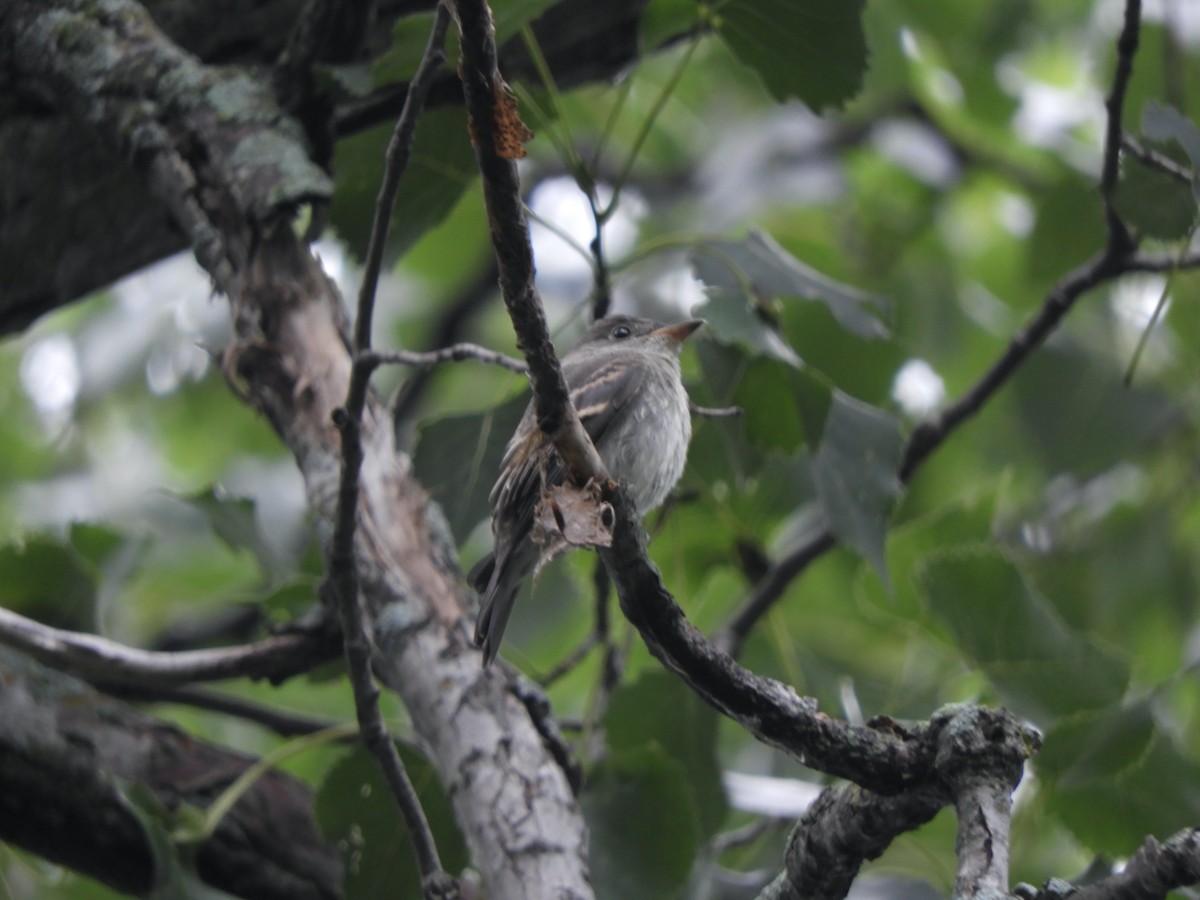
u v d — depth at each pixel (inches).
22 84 293.0
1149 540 464.8
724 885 312.7
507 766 230.1
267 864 295.3
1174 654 464.4
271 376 260.7
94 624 306.3
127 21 291.4
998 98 522.6
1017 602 292.5
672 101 569.3
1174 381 456.8
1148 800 281.9
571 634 447.2
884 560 297.3
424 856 229.9
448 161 300.4
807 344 347.3
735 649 343.3
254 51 312.0
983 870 171.9
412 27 263.9
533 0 250.1
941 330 500.4
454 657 239.9
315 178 268.7
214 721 448.8
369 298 220.8
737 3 284.7
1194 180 260.7
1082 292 335.3
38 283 313.4
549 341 187.0
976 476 486.6
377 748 231.0
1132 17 260.8
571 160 278.4
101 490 520.4
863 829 196.2
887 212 538.0
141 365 530.6
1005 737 187.2
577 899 218.8
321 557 314.7
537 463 253.0
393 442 261.6
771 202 535.5
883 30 537.0
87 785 280.4
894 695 330.0
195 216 272.5
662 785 276.5
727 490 348.5
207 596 471.5
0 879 314.3
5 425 540.1
